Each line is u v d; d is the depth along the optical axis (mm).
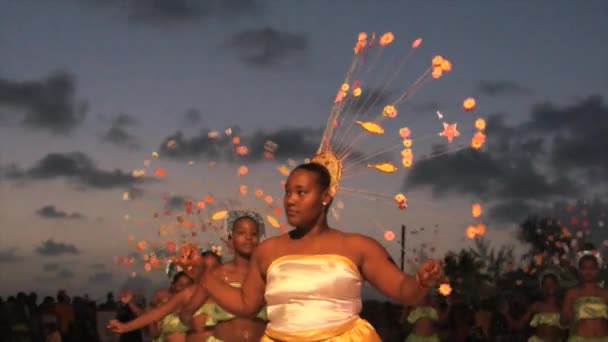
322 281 4543
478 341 19547
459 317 19703
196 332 8883
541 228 27922
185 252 5035
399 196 4848
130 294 10469
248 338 8078
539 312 15531
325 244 4699
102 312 24438
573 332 12750
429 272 4312
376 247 4664
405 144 4949
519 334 19031
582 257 12766
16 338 20953
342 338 4512
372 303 22516
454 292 24078
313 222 4758
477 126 5113
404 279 4527
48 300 21766
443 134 5047
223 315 8180
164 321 11070
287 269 4605
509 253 27594
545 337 15414
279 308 4594
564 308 12844
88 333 22531
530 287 24719
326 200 4777
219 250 8867
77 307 22766
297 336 4520
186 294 8938
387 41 5090
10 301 21219
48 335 21312
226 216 8156
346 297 4574
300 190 4719
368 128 4914
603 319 12633
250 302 4910
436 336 17438
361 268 4660
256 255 4879
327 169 4832
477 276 27109
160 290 11414
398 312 21750
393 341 21312
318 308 4535
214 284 5012
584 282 12781
